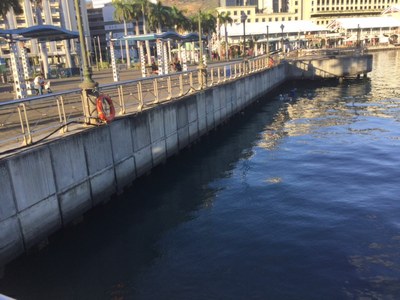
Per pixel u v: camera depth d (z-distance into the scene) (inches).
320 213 590.2
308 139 1095.0
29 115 762.8
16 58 1041.5
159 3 3624.5
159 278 442.3
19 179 463.2
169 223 586.6
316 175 772.0
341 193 667.4
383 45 5477.4
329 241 502.9
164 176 809.5
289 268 446.6
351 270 438.0
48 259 486.9
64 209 540.7
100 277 448.5
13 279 444.8
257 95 1745.8
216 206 645.9
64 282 440.5
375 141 1026.1
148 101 887.1
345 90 2143.2
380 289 404.2
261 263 460.4
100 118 615.8
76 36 1214.3
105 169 630.5
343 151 944.9
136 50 4972.9
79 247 516.7
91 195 598.2
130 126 703.7
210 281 431.2
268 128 1269.7
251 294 404.2
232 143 1093.1
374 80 2522.1
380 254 469.1
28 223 478.9
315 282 418.9
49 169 509.4
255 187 727.1
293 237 518.3
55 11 5206.7
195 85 1225.4
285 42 4133.9
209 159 936.3
